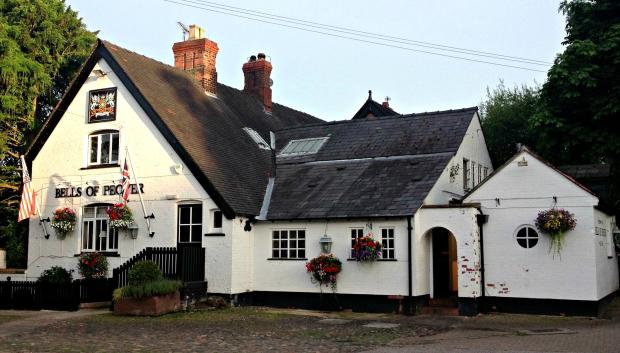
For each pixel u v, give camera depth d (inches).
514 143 1338.6
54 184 944.3
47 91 1267.2
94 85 930.1
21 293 805.9
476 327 633.6
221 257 810.8
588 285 710.5
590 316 706.8
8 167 1219.9
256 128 1093.8
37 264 940.0
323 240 805.2
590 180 940.6
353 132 997.2
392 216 759.1
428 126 940.0
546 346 496.1
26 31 1206.9
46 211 944.9
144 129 884.6
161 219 856.9
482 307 754.8
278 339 545.3
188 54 1093.1
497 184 764.6
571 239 721.0
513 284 745.0
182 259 775.1
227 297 801.6
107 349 486.0
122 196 872.3
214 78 1092.5
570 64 910.4
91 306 792.9
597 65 891.4
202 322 662.5
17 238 1144.8
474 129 982.4
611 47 875.4
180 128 877.2
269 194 901.2
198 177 831.1
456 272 855.1
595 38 933.8
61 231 917.8
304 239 829.2
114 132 917.2
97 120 922.7
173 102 932.6
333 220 807.1
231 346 502.9
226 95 1133.1
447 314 745.6
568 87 909.2
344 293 791.1
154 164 871.1
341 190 849.5
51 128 957.8
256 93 1256.2
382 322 675.4
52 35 1234.0
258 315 732.0
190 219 845.2
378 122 998.4
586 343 511.5
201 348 492.1
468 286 737.0
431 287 783.7
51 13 1250.0
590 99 914.7
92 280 797.9
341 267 794.8
